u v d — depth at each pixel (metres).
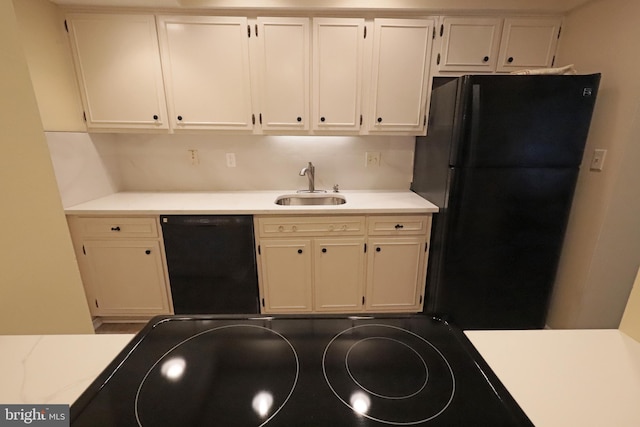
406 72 1.96
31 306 0.79
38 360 0.63
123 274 2.01
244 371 0.64
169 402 0.57
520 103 1.60
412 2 1.81
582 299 1.83
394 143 2.37
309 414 0.55
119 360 0.65
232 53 1.90
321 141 2.37
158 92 1.95
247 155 2.38
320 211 1.91
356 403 0.57
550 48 1.95
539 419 0.50
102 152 2.18
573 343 0.68
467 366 0.64
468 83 1.58
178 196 2.25
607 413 0.51
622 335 0.71
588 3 1.73
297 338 0.75
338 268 2.05
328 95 1.98
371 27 1.88
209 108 1.99
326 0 1.80
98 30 1.84
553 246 1.83
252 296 2.08
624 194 1.63
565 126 1.63
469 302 1.93
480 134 1.64
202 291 2.06
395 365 0.66
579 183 1.82
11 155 0.72
